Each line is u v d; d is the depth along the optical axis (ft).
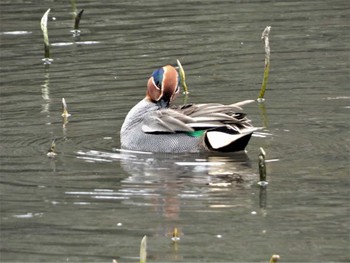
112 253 35.32
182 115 47.34
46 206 39.96
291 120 51.55
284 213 38.47
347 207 38.88
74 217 38.75
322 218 37.86
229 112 47.32
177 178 43.04
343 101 54.49
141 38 68.49
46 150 47.44
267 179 42.52
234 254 34.73
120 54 64.90
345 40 66.49
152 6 77.87
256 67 61.52
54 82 59.52
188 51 65.05
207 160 45.75
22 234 37.27
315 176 42.63
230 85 58.18
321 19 72.23
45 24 63.98
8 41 68.85
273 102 54.80
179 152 47.06
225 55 64.23
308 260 34.09
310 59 62.85
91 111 53.83
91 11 76.69
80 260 34.83
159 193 41.11
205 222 37.81
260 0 79.10
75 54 65.41
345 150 46.19
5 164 45.32
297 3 77.77
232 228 37.17
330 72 59.98
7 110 54.19
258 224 37.42
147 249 35.47
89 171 44.21
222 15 74.33
